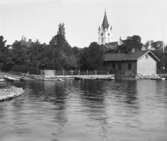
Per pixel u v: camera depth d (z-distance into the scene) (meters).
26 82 55.31
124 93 32.84
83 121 15.57
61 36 91.00
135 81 65.00
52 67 74.31
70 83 53.97
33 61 73.12
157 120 15.96
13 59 72.19
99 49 81.12
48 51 76.06
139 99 26.53
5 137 12.21
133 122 15.39
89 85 48.00
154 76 77.88
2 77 60.06
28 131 13.23
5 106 21.11
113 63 84.81
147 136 12.48
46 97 27.77
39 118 16.34
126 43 100.38
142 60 79.75
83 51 83.69
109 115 17.48
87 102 23.95
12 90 31.28
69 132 13.09
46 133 12.89
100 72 77.00
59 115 17.38
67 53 81.88
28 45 90.31
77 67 78.88
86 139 11.98
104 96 29.14
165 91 36.12
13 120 15.70
